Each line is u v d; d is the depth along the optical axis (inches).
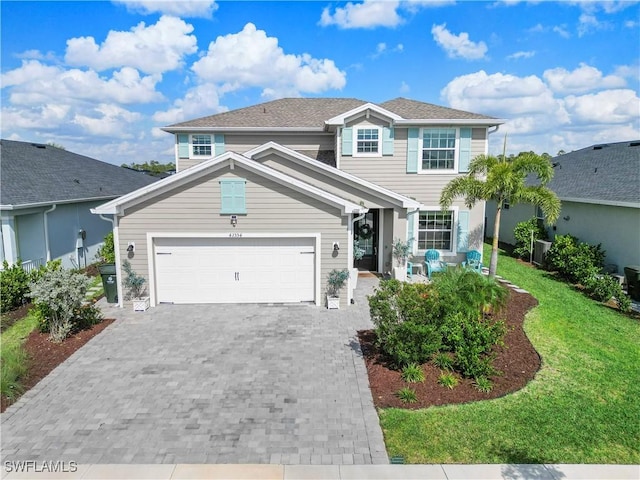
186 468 236.2
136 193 500.4
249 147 761.6
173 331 444.5
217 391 323.0
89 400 310.5
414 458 245.3
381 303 361.1
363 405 302.8
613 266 629.6
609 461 242.7
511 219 959.0
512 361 368.8
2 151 759.7
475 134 669.3
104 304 536.7
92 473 231.8
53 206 650.2
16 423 282.4
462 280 431.2
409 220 680.4
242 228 518.3
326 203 513.0
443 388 322.7
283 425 279.0
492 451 251.0
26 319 486.6
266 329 449.7
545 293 573.0
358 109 649.6
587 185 730.8
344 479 226.5
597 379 339.3
